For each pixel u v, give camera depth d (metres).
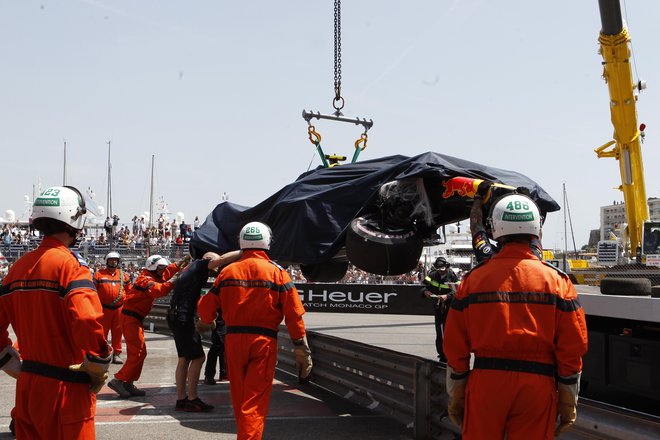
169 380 8.41
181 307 6.47
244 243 4.88
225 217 7.93
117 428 5.76
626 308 5.05
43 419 3.02
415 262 6.32
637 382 5.11
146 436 5.49
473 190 5.90
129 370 7.18
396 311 18.88
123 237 25.45
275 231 6.84
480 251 4.73
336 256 7.54
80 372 3.06
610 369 5.41
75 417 3.04
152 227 28.00
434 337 13.11
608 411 3.71
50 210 3.16
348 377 6.76
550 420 2.88
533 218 3.08
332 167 7.25
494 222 3.16
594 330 5.65
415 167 6.21
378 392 6.05
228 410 6.56
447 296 9.30
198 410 6.45
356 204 6.55
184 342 6.46
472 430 2.95
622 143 11.90
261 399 4.64
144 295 7.23
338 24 9.61
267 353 4.68
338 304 19.09
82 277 3.06
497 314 2.90
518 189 5.00
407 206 6.33
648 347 5.02
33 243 23.81
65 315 3.05
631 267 7.45
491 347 2.91
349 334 13.62
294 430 5.69
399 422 5.90
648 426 3.44
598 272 7.73
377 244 6.10
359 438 5.42
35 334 3.03
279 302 4.80
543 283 2.93
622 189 12.17
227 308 4.74
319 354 7.52
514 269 2.98
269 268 4.79
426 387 5.25
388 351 5.82
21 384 3.06
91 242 23.30
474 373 2.99
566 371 2.88
